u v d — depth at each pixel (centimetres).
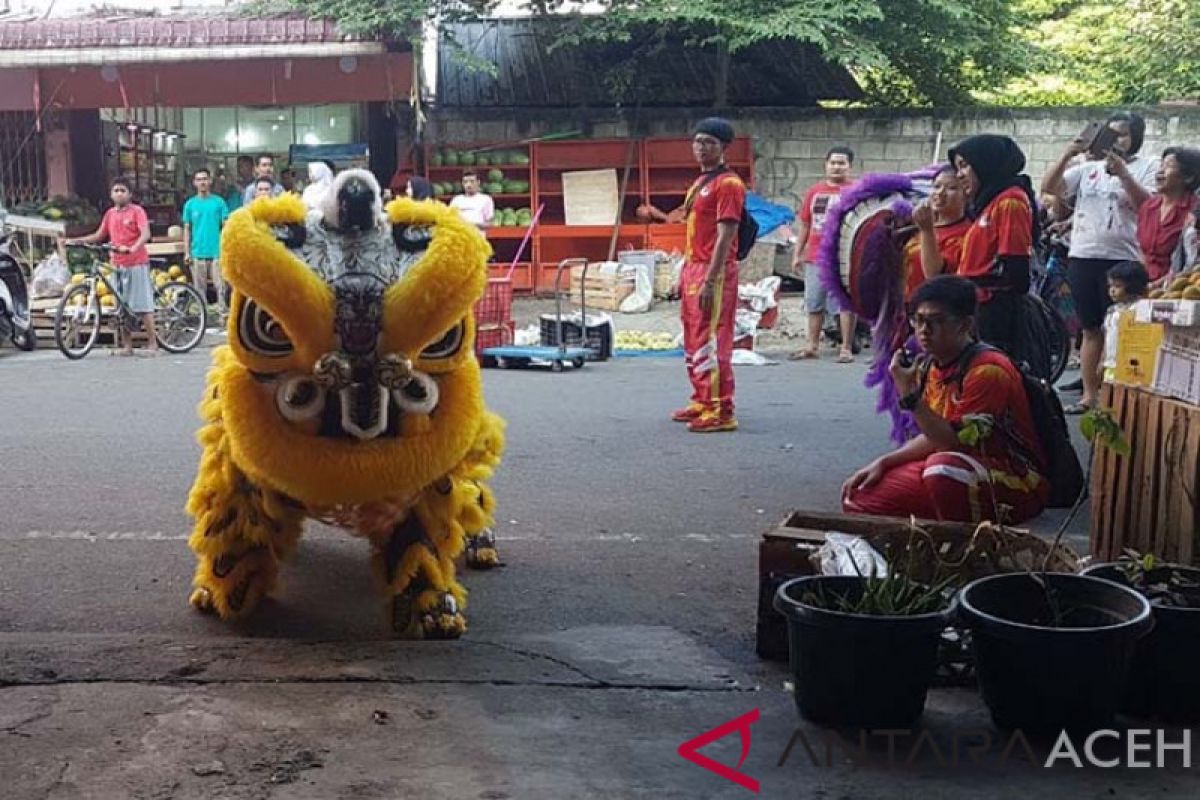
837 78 1842
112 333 1337
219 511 449
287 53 1480
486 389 1023
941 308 482
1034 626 349
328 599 483
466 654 408
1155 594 375
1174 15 1983
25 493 650
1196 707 356
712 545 565
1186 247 754
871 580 364
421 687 374
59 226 1345
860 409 934
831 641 344
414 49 1497
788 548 411
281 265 387
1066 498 502
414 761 322
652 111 1720
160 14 1588
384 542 436
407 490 413
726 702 372
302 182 1705
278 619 458
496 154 1702
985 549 412
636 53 1725
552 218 1730
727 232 803
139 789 304
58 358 1240
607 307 1558
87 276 1277
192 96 1528
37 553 541
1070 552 428
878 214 628
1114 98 2002
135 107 1551
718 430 834
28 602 475
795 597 370
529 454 758
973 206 587
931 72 1894
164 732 335
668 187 1733
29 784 304
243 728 339
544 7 1700
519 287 1698
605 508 630
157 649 404
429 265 399
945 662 387
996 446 482
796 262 1221
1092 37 2041
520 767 321
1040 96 2033
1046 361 593
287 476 407
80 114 1677
